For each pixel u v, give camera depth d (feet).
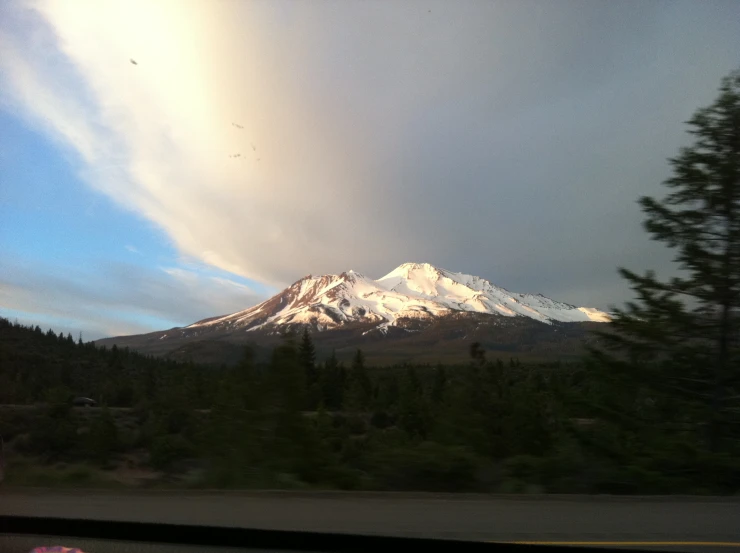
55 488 26.96
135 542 19.07
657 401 46.14
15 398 127.24
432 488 29.89
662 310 44.93
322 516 21.29
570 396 46.32
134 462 64.23
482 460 33.12
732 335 44.27
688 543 18.49
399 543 18.52
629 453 37.29
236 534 19.19
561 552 17.80
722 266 43.14
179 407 51.49
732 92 44.86
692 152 45.21
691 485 31.42
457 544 18.31
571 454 33.45
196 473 32.32
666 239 45.50
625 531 19.79
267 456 32.53
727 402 44.06
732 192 42.86
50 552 17.97
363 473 32.63
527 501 24.36
